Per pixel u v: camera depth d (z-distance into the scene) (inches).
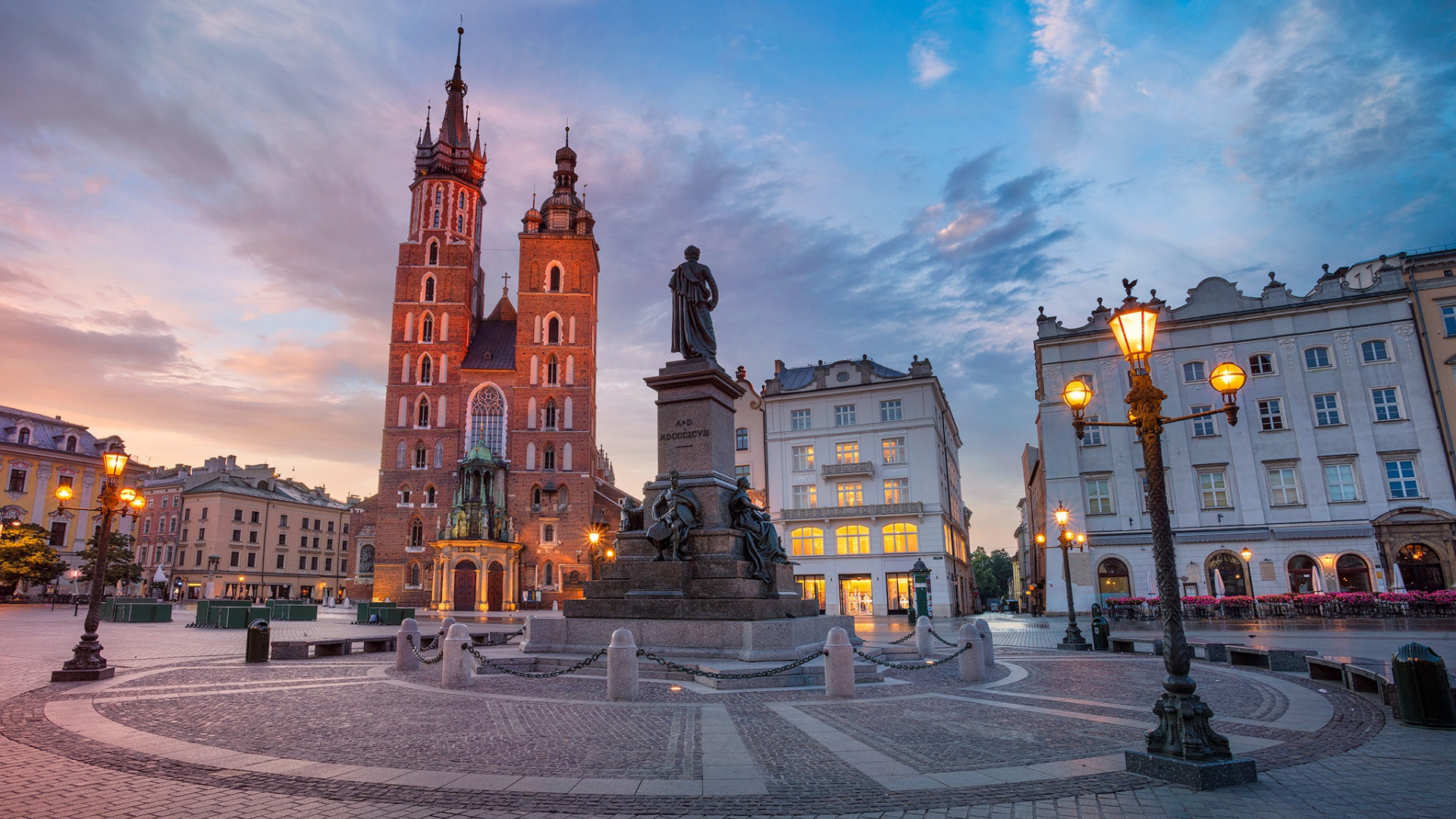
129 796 263.0
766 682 519.5
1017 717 412.5
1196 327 1855.3
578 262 3080.7
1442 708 383.9
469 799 261.3
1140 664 706.2
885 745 340.8
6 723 396.2
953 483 2755.9
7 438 2901.1
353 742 350.0
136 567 3011.8
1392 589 1619.1
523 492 2864.2
